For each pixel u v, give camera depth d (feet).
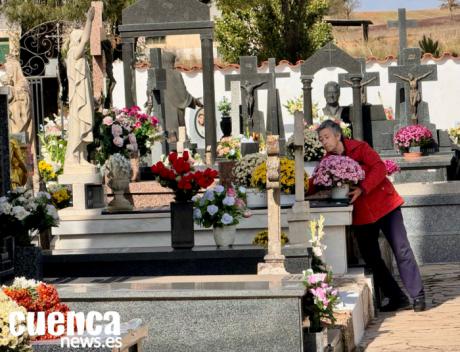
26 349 17.88
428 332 32.58
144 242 39.19
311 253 29.45
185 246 31.55
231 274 30.58
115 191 40.11
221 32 110.11
